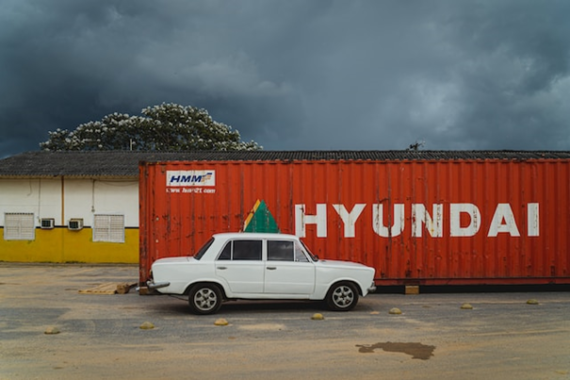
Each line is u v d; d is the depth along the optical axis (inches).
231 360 271.4
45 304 453.4
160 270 399.9
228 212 509.0
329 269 414.0
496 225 514.3
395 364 263.9
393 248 511.2
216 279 401.7
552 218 517.0
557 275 514.3
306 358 275.4
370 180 513.0
